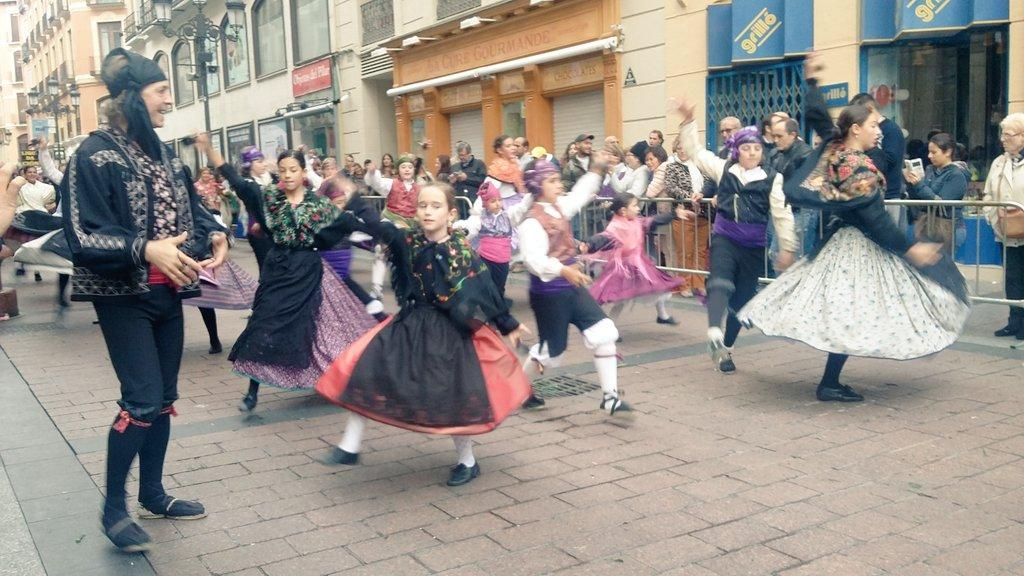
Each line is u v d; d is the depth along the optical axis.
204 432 5.46
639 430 5.20
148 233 3.64
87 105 44.25
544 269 5.14
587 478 4.46
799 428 5.11
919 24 9.55
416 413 4.11
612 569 3.46
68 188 3.51
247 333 5.73
